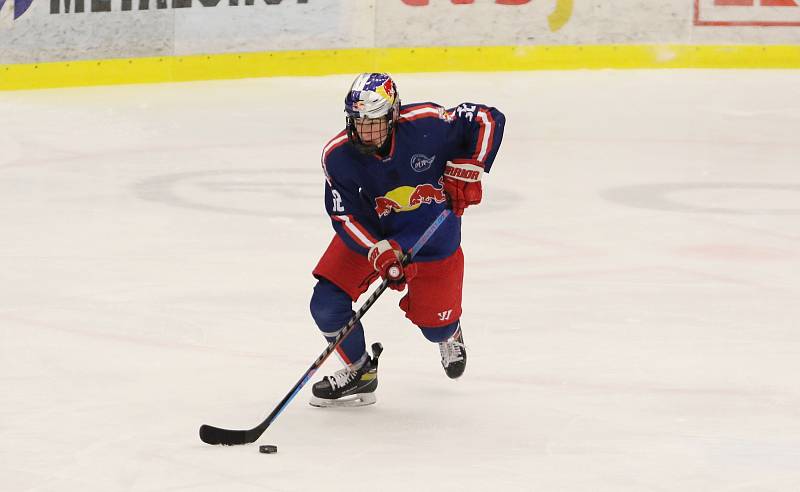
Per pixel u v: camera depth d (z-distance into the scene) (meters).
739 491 11.83
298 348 16.98
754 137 38.69
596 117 41.41
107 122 38.22
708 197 29.94
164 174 31.34
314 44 48.50
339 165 13.45
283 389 15.08
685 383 15.63
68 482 11.74
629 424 13.92
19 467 12.13
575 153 35.41
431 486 11.77
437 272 14.05
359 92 12.70
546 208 28.17
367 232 13.57
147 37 45.22
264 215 26.75
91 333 17.50
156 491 11.50
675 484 11.98
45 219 25.94
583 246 24.36
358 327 14.12
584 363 16.45
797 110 43.59
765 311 19.58
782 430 13.80
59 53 43.41
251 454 12.60
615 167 33.59
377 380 14.58
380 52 49.62
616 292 20.62
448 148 13.57
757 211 28.39
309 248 23.69
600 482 12.00
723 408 14.60
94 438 13.04
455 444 13.10
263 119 39.53
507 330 18.08
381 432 13.46
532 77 49.53
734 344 17.59
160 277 21.14
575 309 19.42
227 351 16.75
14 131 36.34
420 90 45.53
